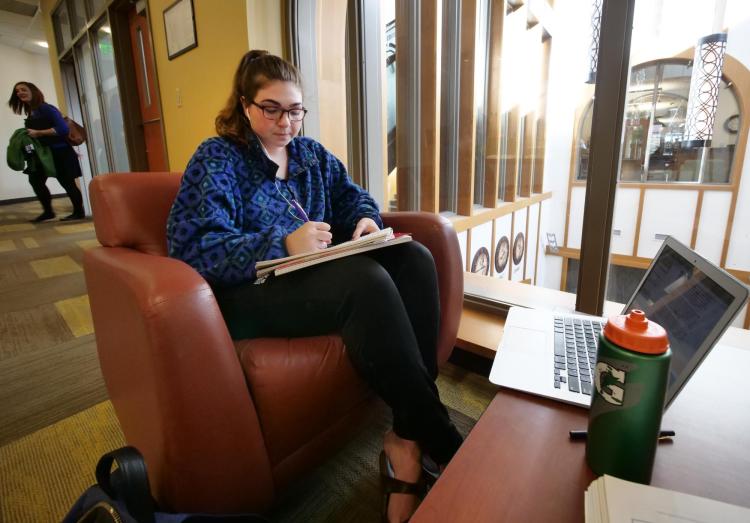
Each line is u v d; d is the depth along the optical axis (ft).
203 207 2.75
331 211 3.89
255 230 3.13
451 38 7.63
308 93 5.50
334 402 2.60
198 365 1.97
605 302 4.04
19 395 4.15
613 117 3.53
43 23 16.38
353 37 5.85
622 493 1.28
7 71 21.47
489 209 7.89
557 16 5.33
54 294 7.18
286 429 2.41
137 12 9.36
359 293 2.33
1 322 5.98
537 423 1.84
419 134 7.65
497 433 1.78
